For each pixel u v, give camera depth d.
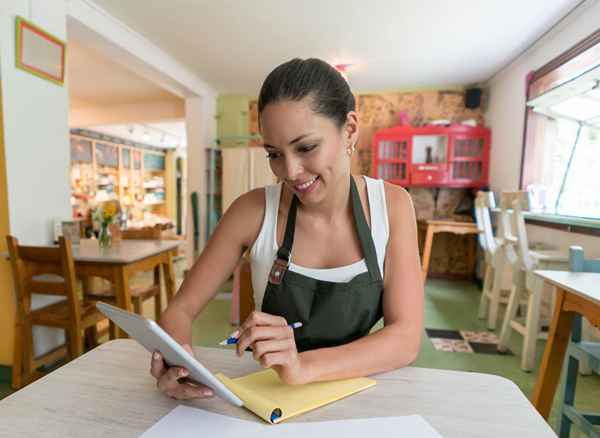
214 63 3.41
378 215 0.72
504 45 2.87
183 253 5.82
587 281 1.21
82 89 4.12
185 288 0.74
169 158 8.66
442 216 4.15
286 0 2.27
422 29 2.63
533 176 3.00
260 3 2.31
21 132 1.86
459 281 4.02
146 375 0.60
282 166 0.59
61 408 0.51
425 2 2.27
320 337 0.68
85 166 6.18
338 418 0.49
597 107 2.24
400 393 0.55
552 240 2.46
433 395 0.54
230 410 0.51
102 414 0.49
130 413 0.50
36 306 1.95
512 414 0.50
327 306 0.66
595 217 2.17
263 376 0.60
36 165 1.95
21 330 1.77
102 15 2.44
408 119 4.10
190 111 4.07
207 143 4.18
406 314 0.66
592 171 2.34
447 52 3.04
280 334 0.51
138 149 7.73
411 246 0.71
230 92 4.35
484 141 3.76
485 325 2.61
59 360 2.08
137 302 2.16
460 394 0.55
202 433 0.46
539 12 2.35
